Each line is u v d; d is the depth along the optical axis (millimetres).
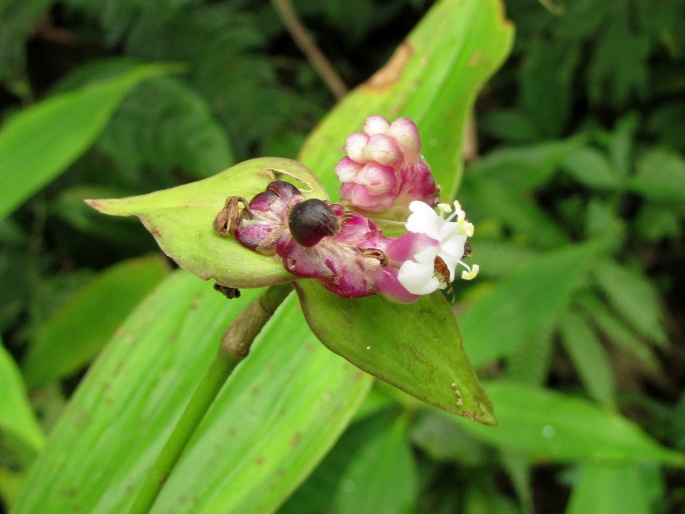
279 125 263
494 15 154
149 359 142
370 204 98
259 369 138
